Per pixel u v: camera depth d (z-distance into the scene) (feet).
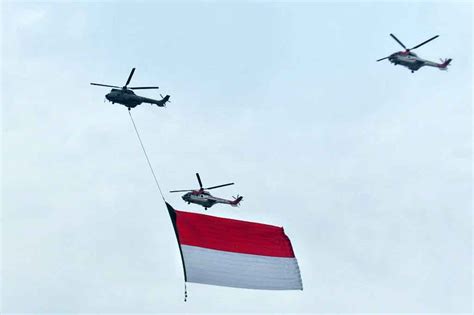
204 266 428.15
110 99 640.17
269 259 447.42
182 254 426.51
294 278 448.24
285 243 457.68
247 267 437.99
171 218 436.76
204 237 438.81
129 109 649.61
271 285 439.22
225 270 431.84
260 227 458.50
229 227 449.06
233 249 440.86
